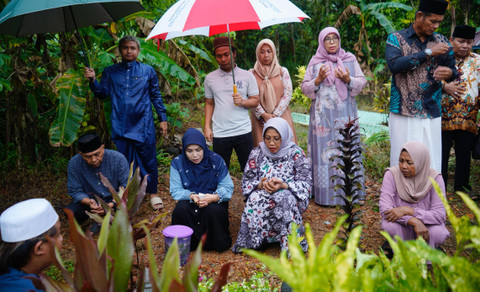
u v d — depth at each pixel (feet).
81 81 13.82
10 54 14.82
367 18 31.04
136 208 6.84
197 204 10.98
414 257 3.60
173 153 19.06
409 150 9.51
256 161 11.59
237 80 13.23
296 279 3.25
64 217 13.50
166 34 12.88
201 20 9.87
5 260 5.50
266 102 14.23
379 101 23.16
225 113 13.24
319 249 3.32
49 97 16.15
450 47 11.38
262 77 14.32
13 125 16.70
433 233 9.39
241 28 13.64
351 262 3.27
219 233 11.06
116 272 4.07
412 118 11.52
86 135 10.92
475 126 13.29
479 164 16.99
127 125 13.14
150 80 13.61
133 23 16.51
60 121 13.23
